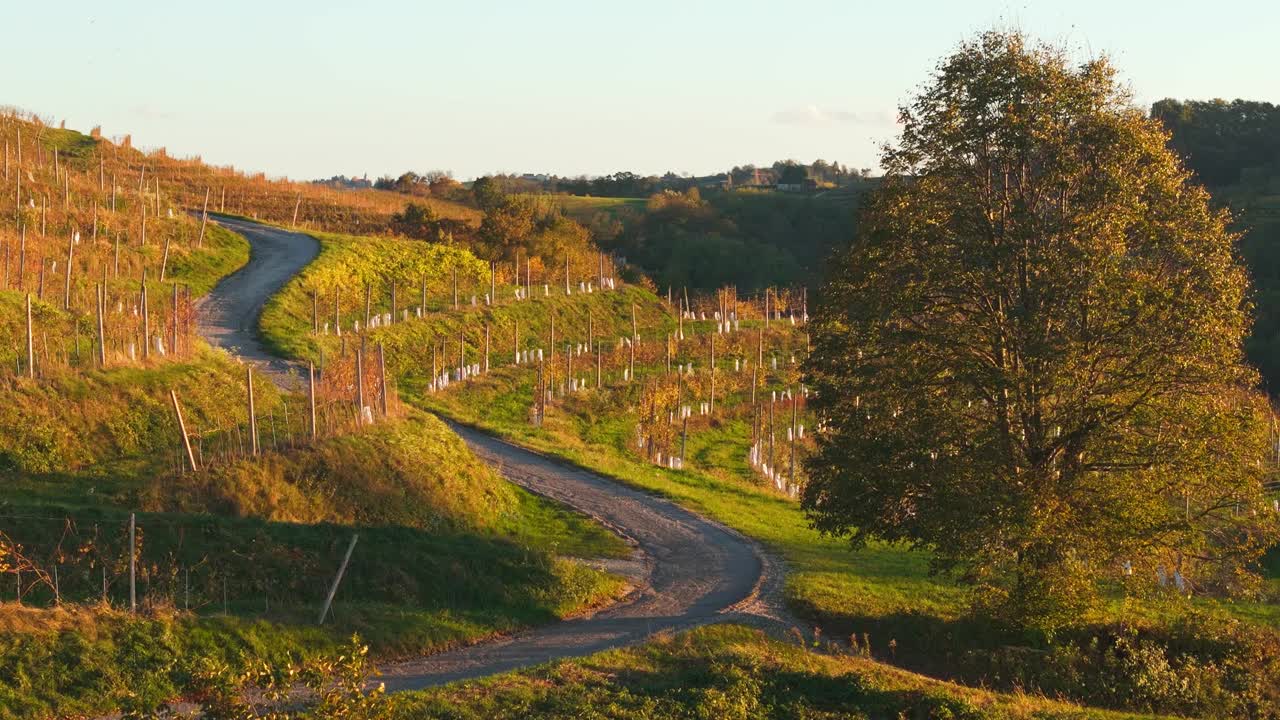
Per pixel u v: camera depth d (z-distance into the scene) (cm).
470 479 4094
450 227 10550
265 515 3294
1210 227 2933
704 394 6838
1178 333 2805
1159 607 3538
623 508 4372
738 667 2352
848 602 3262
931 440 2922
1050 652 2852
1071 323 2916
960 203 3030
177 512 3100
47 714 2028
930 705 2233
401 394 5675
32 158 8512
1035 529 2705
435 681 2319
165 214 7912
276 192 10894
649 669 2358
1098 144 2953
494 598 3012
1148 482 2872
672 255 14312
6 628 2162
